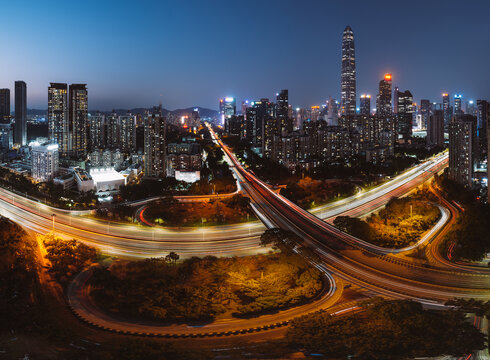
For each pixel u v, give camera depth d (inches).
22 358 5556.1
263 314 7293.3
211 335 6565.0
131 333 6619.1
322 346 6131.9
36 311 7126.0
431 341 6328.7
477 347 6190.9
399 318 6968.5
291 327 6737.2
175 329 6766.7
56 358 5649.6
